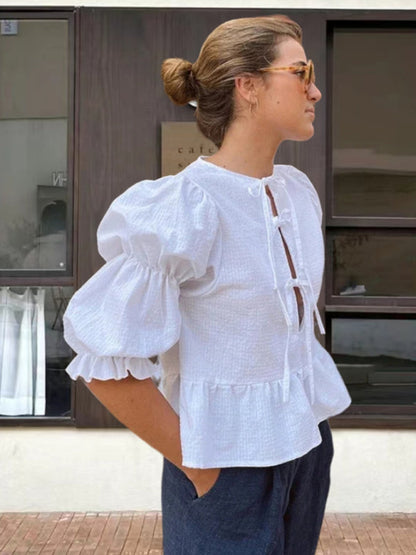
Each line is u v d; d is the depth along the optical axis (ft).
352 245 14.16
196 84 4.86
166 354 4.70
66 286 13.94
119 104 13.70
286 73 4.57
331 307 13.85
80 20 13.70
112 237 4.53
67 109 13.94
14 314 14.17
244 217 4.47
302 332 4.75
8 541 12.84
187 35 13.67
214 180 4.48
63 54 13.92
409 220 14.03
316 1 13.74
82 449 14.01
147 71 13.70
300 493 4.84
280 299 4.44
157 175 13.73
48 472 14.05
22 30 13.92
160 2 13.70
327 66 14.06
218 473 4.44
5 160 14.06
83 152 13.71
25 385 14.14
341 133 14.16
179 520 4.68
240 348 4.41
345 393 5.13
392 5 13.78
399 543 12.85
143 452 14.01
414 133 14.14
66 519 13.78
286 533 4.88
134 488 14.03
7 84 13.98
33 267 14.05
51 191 14.02
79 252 13.76
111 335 4.25
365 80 14.10
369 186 14.14
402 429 14.02
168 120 13.71
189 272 4.32
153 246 4.28
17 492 14.05
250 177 4.62
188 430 4.33
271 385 4.50
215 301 4.40
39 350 14.15
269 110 4.60
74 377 4.46
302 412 4.53
